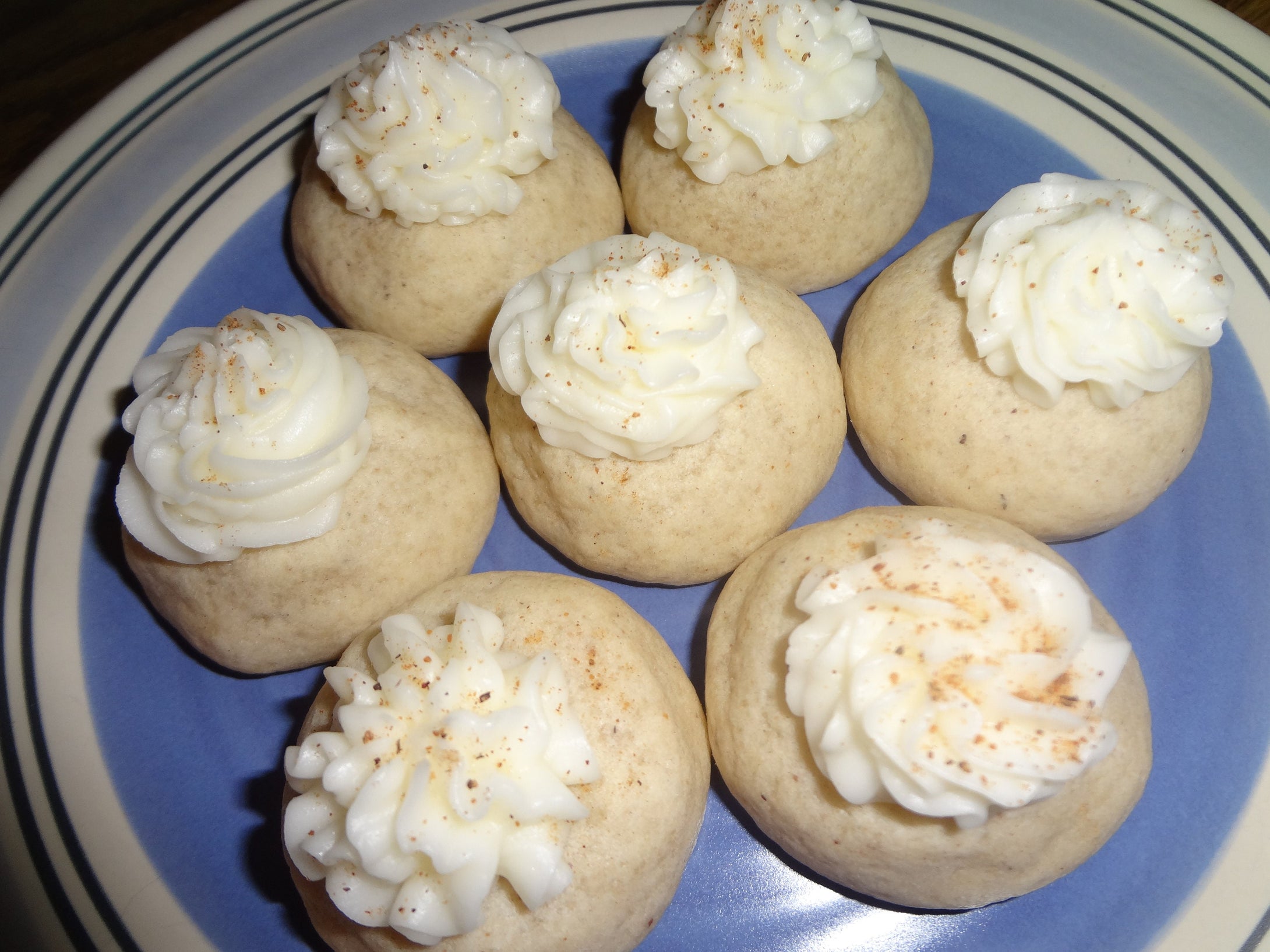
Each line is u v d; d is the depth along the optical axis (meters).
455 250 0.14
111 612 0.14
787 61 0.14
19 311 0.15
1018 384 0.13
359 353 0.14
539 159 0.14
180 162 0.16
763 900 0.13
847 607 0.11
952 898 0.12
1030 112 0.16
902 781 0.10
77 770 0.13
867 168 0.14
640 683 0.12
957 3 0.16
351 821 0.10
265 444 0.12
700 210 0.15
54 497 0.14
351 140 0.14
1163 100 0.16
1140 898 0.12
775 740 0.12
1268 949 0.12
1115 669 0.11
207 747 0.14
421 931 0.10
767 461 0.13
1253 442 0.14
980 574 0.11
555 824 0.10
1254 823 0.12
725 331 0.12
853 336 0.14
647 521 0.13
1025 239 0.12
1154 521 0.14
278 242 0.16
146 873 0.13
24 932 0.12
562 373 0.12
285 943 0.12
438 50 0.14
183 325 0.15
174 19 0.19
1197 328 0.12
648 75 0.14
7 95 0.18
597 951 0.11
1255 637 0.13
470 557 0.14
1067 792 0.11
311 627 0.13
